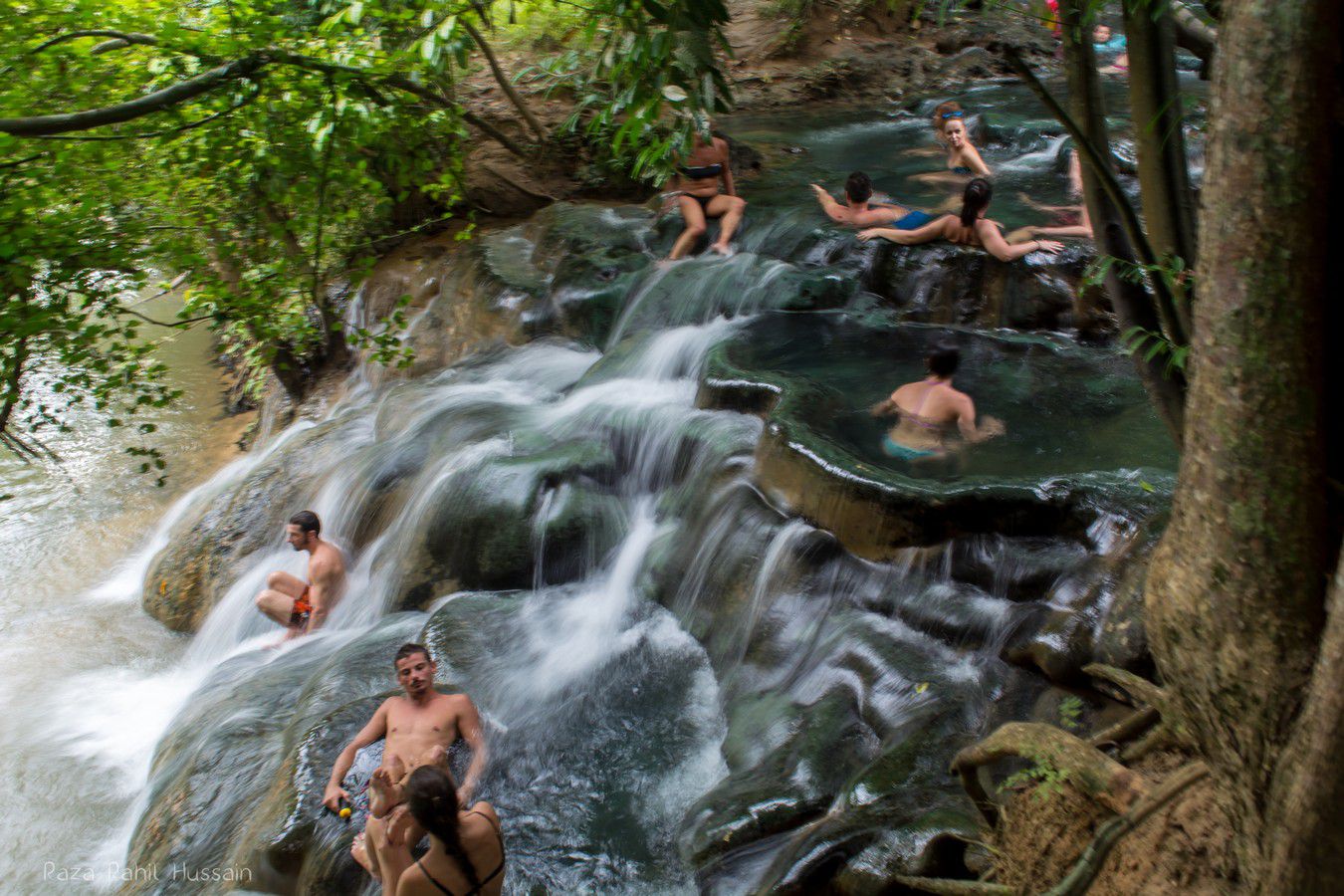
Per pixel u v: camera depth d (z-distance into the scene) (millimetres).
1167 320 3068
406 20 8102
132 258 6973
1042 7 3240
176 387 13031
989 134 11953
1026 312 8203
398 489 8398
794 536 6117
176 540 9242
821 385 7238
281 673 7145
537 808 5375
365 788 5320
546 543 7320
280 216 9258
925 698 5000
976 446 6422
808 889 4078
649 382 8445
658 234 10359
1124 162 9500
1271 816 2098
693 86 3865
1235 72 1983
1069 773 3033
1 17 6270
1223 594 2127
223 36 7031
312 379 11367
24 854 6301
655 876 4891
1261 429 2033
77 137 6418
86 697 7898
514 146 11711
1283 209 1951
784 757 5066
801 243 9344
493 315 10094
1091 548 5316
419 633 6879
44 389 12703
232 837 5562
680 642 6523
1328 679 1878
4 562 9695
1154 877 2691
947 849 3895
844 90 14750
